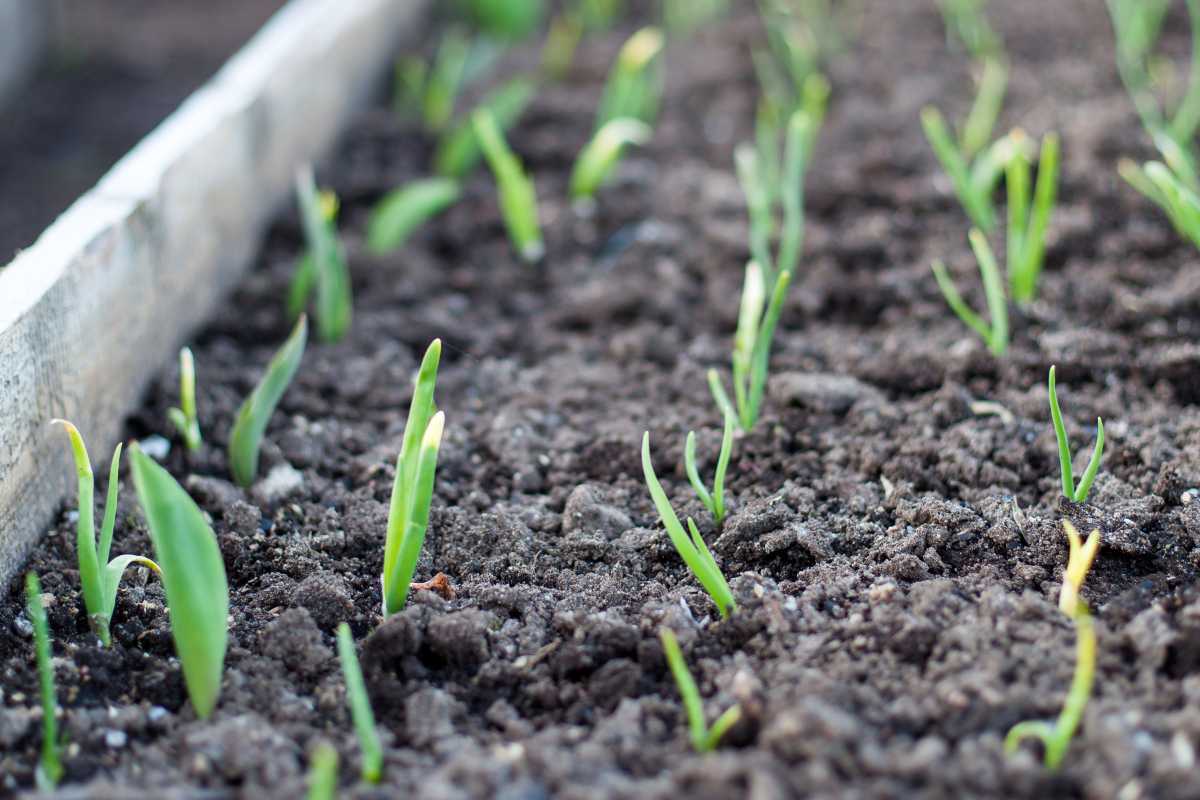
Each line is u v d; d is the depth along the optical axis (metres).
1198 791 0.57
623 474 0.73
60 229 0.73
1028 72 1.07
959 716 0.60
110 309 0.74
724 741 0.60
